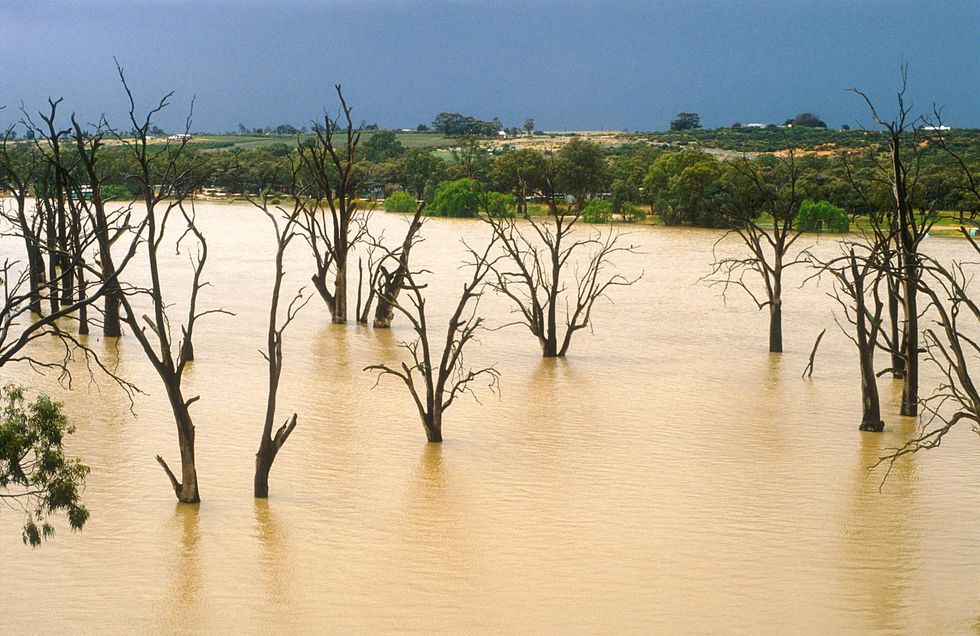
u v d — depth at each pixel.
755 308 66.94
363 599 21.83
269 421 27.95
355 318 59.78
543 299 69.38
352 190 57.25
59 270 74.50
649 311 65.12
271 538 25.16
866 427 36.38
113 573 23.00
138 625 20.50
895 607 21.88
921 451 33.91
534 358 49.03
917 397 38.47
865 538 25.97
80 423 35.28
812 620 21.16
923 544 25.66
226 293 68.69
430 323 58.66
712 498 28.80
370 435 34.69
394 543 24.98
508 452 33.00
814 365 48.22
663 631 20.48
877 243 36.97
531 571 23.45
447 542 25.09
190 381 42.41
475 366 46.91
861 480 30.77
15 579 22.61
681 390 42.41
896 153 35.00
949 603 22.12
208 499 27.86
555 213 49.25
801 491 29.64
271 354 27.80
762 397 41.41
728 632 20.52
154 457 31.58
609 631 20.47
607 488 29.53
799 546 25.36
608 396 41.16
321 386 42.00
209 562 23.69
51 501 20.28
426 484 29.56
